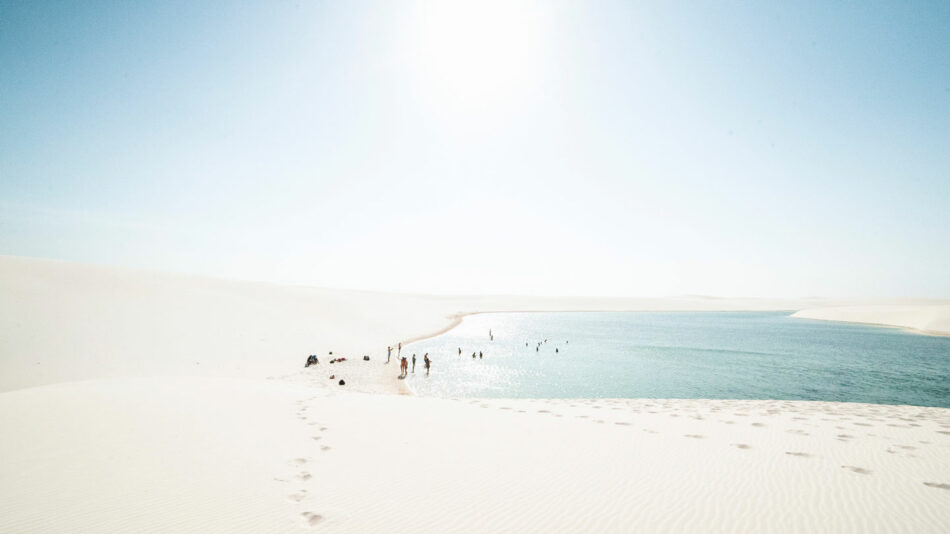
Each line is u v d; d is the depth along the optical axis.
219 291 46.16
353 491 6.66
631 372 30.14
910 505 6.40
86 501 6.09
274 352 28.30
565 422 11.72
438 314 81.62
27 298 28.53
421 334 50.00
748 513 6.11
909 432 10.98
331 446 8.84
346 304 58.31
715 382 26.84
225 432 9.36
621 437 10.07
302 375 24.05
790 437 10.30
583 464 8.05
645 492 6.79
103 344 24.12
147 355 23.83
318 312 46.72
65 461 7.45
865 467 8.05
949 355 38.22
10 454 7.63
